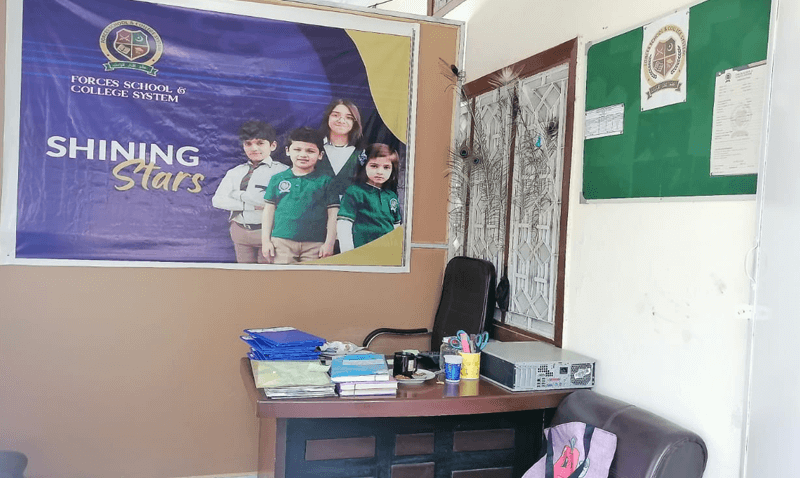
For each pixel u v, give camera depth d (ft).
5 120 11.62
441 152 14.23
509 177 12.38
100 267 12.16
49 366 11.96
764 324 6.61
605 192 9.57
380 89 13.65
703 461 7.49
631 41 9.11
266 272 13.08
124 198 12.25
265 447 10.30
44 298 11.91
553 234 10.98
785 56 6.48
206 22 12.56
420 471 9.50
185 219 12.59
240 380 12.99
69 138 11.94
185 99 12.51
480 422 9.75
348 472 9.19
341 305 13.58
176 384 12.63
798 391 6.12
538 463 8.59
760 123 7.06
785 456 6.25
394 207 13.85
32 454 11.93
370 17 13.52
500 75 12.58
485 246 13.29
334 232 13.46
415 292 14.12
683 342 8.05
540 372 9.39
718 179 7.58
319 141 13.28
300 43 13.08
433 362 11.07
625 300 9.09
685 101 8.11
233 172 12.82
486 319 11.77
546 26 11.26
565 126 10.59
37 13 11.71
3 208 11.67
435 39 14.08
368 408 8.63
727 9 7.52
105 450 12.27
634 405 8.78
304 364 9.23
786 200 6.39
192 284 12.66
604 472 7.66
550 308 10.99
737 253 7.31
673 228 8.27
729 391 7.35
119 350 12.31
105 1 12.03
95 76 12.04
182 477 12.71
